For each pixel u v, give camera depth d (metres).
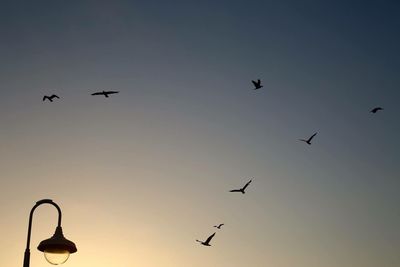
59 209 17.56
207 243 27.86
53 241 16.78
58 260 16.95
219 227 29.00
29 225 16.92
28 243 16.67
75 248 17.19
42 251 16.97
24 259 16.48
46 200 17.42
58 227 17.28
